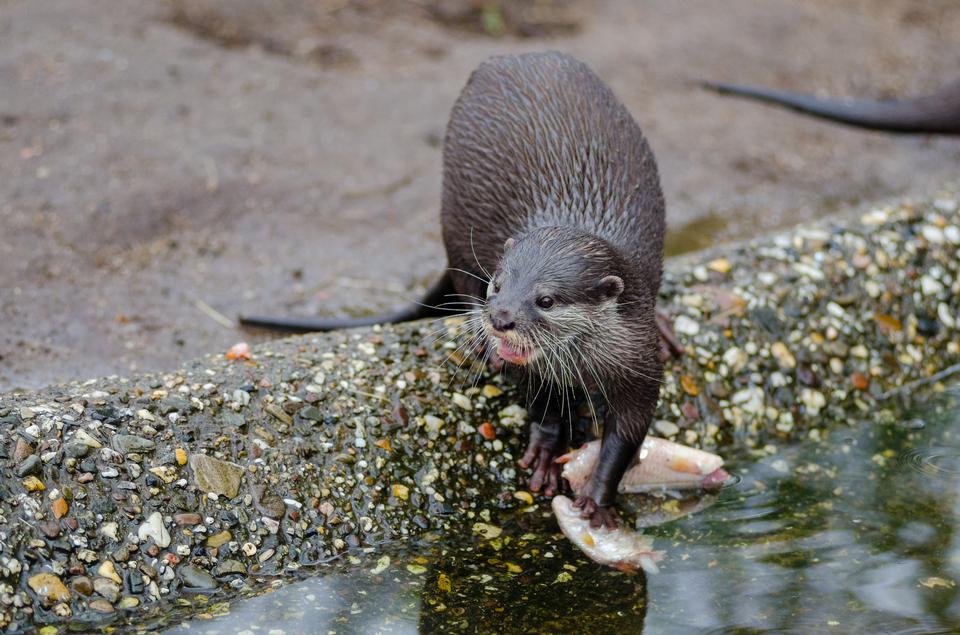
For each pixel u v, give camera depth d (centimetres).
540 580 780
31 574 711
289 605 742
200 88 1513
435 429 884
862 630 723
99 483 761
